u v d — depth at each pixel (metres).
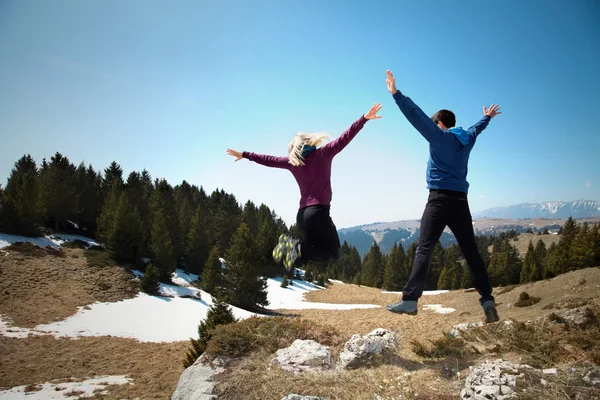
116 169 72.81
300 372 5.40
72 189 50.62
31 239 41.19
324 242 3.50
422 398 4.33
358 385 4.84
